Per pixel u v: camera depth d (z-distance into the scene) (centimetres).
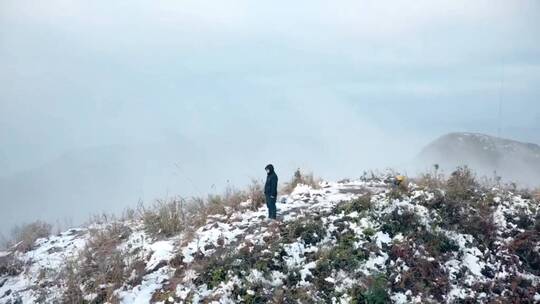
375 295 1097
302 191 1617
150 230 1427
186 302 1103
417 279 1157
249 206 1498
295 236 1268
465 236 1277
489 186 1574
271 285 1130
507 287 1162
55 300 1184
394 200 1389
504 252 1245
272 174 1363
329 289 1120
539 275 1203
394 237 1259
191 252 1248
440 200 1383
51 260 1385
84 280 1234
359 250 1215
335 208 1385
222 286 1129
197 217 1463
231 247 1241
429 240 1251
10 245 1580
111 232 1442
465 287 1153
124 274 1225
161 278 1188
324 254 1194
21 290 1270
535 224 1323
